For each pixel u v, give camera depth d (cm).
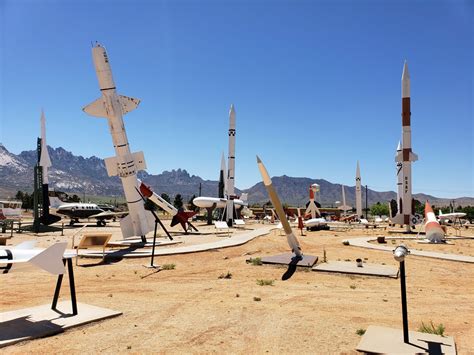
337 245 3250
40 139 4834
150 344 870
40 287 1527
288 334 951
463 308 1283
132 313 1123
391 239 3847
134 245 2822
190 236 3878
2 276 1741
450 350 835
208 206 6406
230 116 5644
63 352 815
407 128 4269
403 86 4184
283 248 2944
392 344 867
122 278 1770
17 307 1205
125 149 2856
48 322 996
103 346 852
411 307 1272
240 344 880
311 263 2084
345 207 9725
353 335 947
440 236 3494
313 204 6538
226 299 1341
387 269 1978
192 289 1522
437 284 1744
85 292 1441
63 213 5594
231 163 5675
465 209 10575
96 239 2352
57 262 1059
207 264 2188
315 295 1436
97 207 5803
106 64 2712
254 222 8169
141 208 3020
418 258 2492
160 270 1984
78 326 986
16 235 3962
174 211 4191
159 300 1309
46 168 4894
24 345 852
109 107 2752
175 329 980
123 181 2919
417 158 4316
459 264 2298
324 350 845
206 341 897
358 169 8044
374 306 1270
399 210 5994
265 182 2108
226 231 4697
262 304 1272
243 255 2575
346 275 1891
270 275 1880
